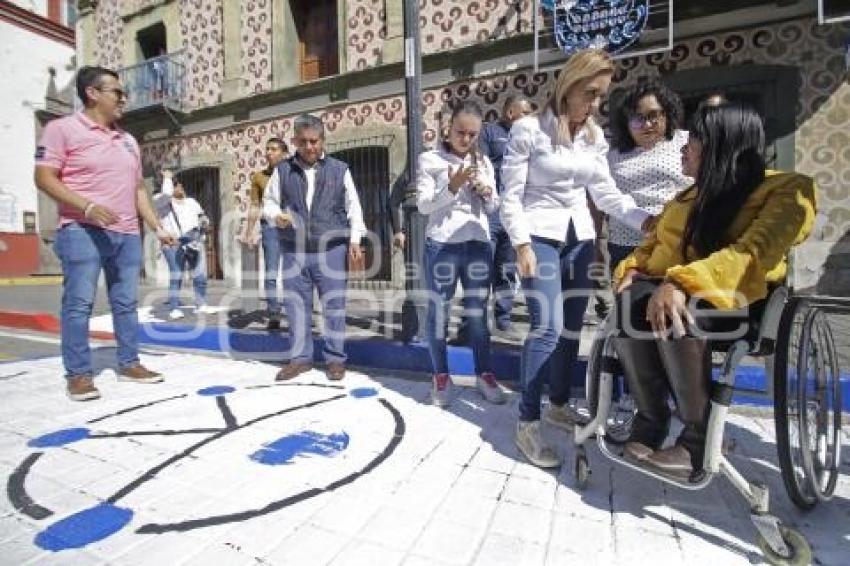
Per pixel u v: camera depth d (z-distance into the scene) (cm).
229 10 1042
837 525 175
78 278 303
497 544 162
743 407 280
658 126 260
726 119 172
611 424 232
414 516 178
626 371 186
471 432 255
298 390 328
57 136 292
